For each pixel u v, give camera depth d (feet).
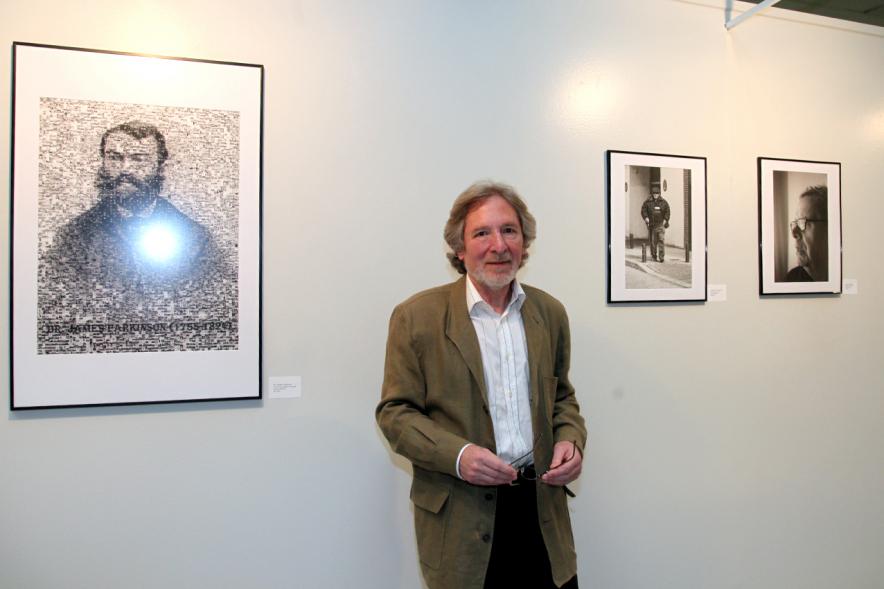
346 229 5.34
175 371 4.89
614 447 6.08
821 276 6.89
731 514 6.51
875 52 7.08
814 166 6.89
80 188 4.70
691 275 6.34
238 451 5.09
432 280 5.56
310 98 5.26
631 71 6.20
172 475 4.94
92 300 4.71
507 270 4.02
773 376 6.71
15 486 4.62
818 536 6.83
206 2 5.03
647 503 6.19
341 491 5.32
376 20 5.45
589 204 6.03
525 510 3.84
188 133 4.93
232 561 5.06
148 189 4.83
